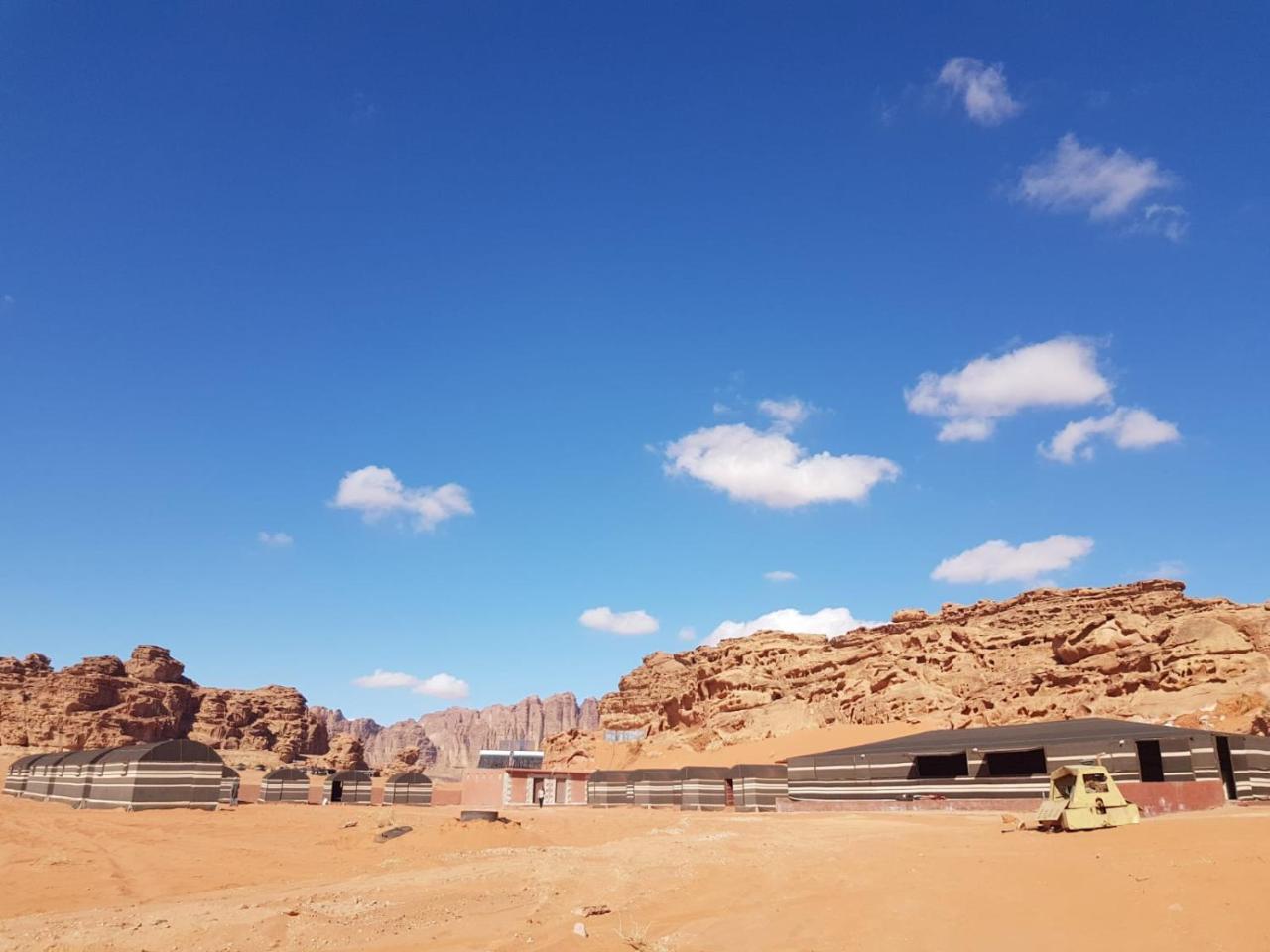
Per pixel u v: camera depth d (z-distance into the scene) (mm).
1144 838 24938
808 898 24188
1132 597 141375
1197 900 17531
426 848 46688
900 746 72375
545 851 42844
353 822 60031
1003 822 37125
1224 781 56844
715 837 43875
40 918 28234
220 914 27531
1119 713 105500
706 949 20391
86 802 73250
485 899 29266
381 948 22812
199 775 68562
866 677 148125
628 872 32969
